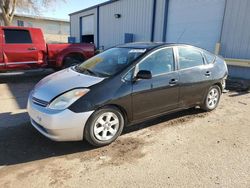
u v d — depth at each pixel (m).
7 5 23.27
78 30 24.11
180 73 4.50
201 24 11.09
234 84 8.21
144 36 14.77
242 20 9.23
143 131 4.30
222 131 4.40
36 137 3.97
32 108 3.62
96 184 2.79
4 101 6.07
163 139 3.99
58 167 3.13
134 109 3.91
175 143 3.86
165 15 12.97
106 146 3.71
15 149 3.57
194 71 4.78
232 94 7.39
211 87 5.30
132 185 2.79
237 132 4.38
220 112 5.50
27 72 10.62
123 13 16.59
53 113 3.30
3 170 3.04
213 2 10.38
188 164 3.24
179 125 4.63
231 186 2.80
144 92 3.94
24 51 8.23
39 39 8.57
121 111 3.82
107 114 3.64
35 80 8.95
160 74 4.20
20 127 4.36
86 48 9.47
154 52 4.19
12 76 9.71
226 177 2.97
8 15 23.62
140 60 3.97
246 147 3.79
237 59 9.12
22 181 2.83
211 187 2.77
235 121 4.94
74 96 3.40
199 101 5.09
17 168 3.09
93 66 4.36
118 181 2.85
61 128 3.30
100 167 3.15
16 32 8.13
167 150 3.62
